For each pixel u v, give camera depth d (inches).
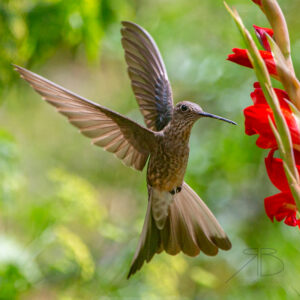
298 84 140.6
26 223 348.5
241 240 390.0
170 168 210.7
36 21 336.2
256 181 400.8
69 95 198.4
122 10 347.6
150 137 217.0
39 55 349.1
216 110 404.8
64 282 340.8
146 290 329.1
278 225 378.6
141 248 198.7
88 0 336.2
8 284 307.0
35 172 445.7
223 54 406.9
